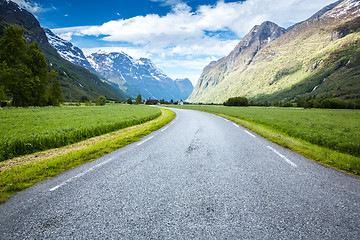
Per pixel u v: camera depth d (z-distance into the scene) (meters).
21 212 2.63
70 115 21.20
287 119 19.12
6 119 16.30
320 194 3.10
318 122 16.77
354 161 4.85
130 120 14.64
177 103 154.62
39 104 47.44
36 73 46.06
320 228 2.24
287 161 4.96
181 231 2.18
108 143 7.44
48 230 2.24
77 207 2.74
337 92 183.50
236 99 107.75
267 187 3.34
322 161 5.01
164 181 3.64
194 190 3.23
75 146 7.58
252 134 9.49
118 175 4.02
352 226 2.27
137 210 2.64
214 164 4.70
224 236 2.09
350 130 11.62
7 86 39.75
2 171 4.60
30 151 6.64
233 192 3.14
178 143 7.39
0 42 41.22
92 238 2.10
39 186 3.52
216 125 13.28
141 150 6.35
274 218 2.43
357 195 3.09
